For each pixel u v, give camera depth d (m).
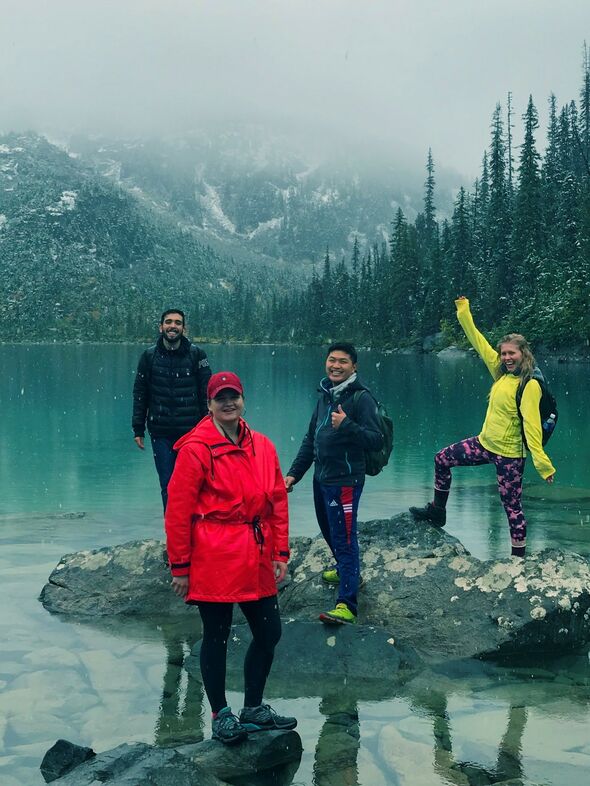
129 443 14.13
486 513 7.76
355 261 158.00
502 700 3.56
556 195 84.06
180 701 3.52
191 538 3.21
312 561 5.18
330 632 4.19
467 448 5.28
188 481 3.15
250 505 3.21
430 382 34.00
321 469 4.53
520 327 66.19
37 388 30.91
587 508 7.97
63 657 4.05
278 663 4.04
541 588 4.43
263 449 3.36
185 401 6.00
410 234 115.12
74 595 5.13
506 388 5.10
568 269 67.50
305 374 40.00
